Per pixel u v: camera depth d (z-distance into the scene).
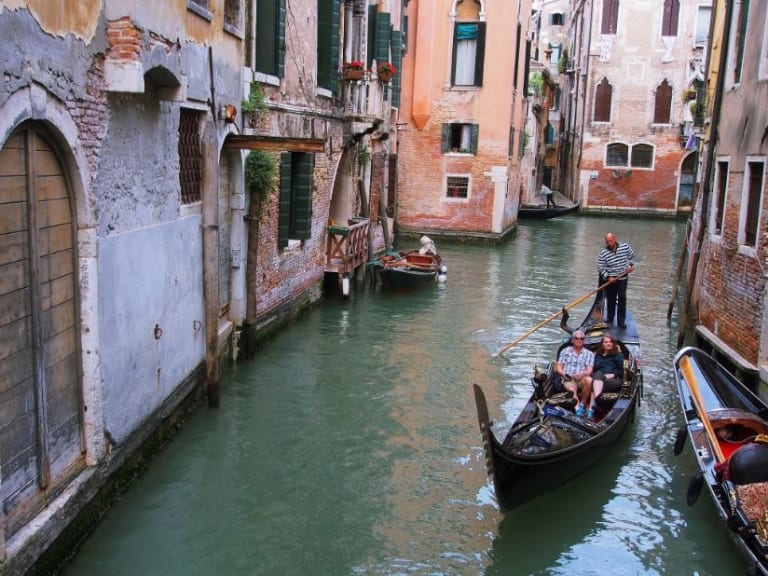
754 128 9.90
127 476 6.82
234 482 7.25
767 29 9.66
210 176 8.18
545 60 44.91
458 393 9.91
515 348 12.06
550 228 28.70
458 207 23.39
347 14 14.80
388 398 9.60
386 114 18.86
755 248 9.58
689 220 14.39
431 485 7.42
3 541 4.66
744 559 6.26
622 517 6.98
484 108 22.73
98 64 5.82
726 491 6.34
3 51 4.51
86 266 5.83
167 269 7.59
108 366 6.23
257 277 10.82
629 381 8.93
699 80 32.66
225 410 8.86
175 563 5.93
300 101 12.09
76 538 5.82
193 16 7.78
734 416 7.66
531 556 6.32
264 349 11.28
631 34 33.03
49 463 5.50
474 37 22.58
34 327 5.23
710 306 11.49
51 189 5.41
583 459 7.32
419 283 16.02
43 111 5.02
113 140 6.20
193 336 8.58
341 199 16.20
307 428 8.55
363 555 6.22
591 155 34.09
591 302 15.62
